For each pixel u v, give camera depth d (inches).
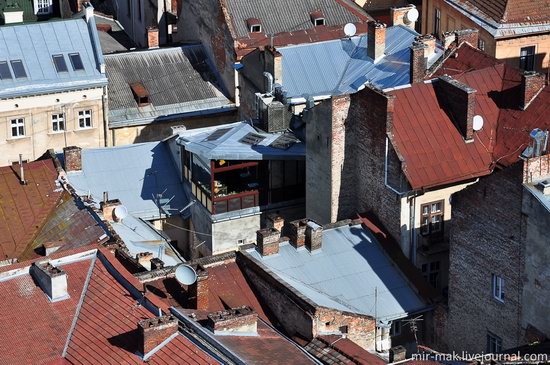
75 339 3688.5
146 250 4566.9
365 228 4473.4
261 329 3681.1
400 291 4313.5
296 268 4271.7
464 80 4665.4
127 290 3782.0
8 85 5753.0
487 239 4047.7
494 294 4074.8
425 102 4532.5
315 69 5359.3
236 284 4119.1
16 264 3941.9
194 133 5162.4
